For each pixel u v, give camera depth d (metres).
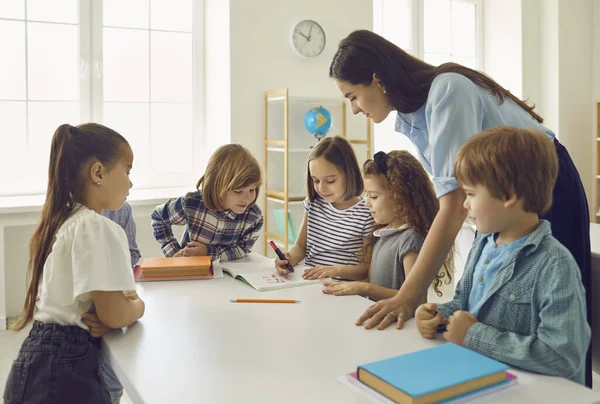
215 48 4.09
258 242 4.09
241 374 1.06
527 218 1.16
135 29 4.04
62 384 1.26
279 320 1.38
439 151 1.45
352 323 1.36
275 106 4.05
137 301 1.38
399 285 1.82
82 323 1.29
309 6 4.10
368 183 1.91
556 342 1.03
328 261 2.13
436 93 1.46
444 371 0.97
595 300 1.64
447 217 1.41
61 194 1.38
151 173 4.16
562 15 5.02
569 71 5.08
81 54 3.87
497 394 0.96
